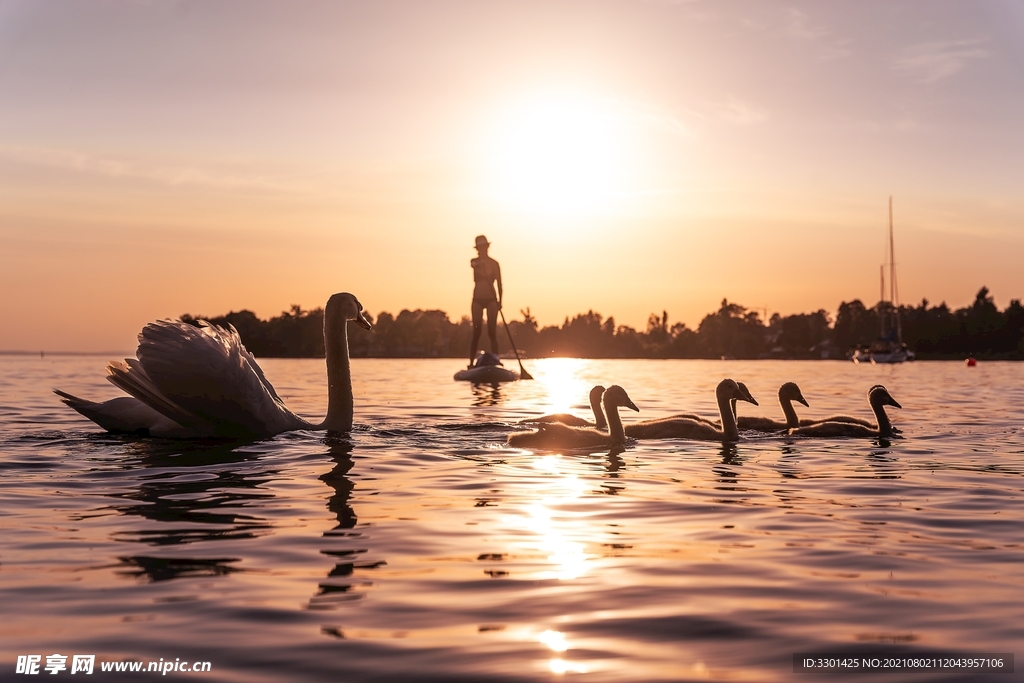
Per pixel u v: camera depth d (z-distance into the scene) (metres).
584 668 5.60
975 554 8.16
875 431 17.75
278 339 146.00
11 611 6.46
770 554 8.12
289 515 9.51
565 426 15.51
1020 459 14.20
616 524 9.30
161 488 10.93
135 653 5.76
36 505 9.88
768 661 5.73
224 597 6.78
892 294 141.62
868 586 7.21
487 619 6.40
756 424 18.64
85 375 43.78
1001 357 188.88
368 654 5.77
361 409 23.89
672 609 6.64
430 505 10.11
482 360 46.31
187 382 14.27
